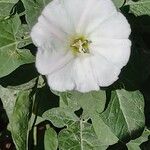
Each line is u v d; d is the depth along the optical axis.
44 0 0.09
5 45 0.09
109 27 0.09
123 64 0.09
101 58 0.09
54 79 0.09
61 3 0.09
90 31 0.09
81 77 0.09
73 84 0.09
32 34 0.08
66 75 0.09
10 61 0.09
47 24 0.08
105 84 0.09
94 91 0.09
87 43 0.09
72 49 0.09
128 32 0.09
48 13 0.08
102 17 0.09
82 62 0.09
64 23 0.09
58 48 0.09
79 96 0.09
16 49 0.09
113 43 0.09
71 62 0.09
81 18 0.09
